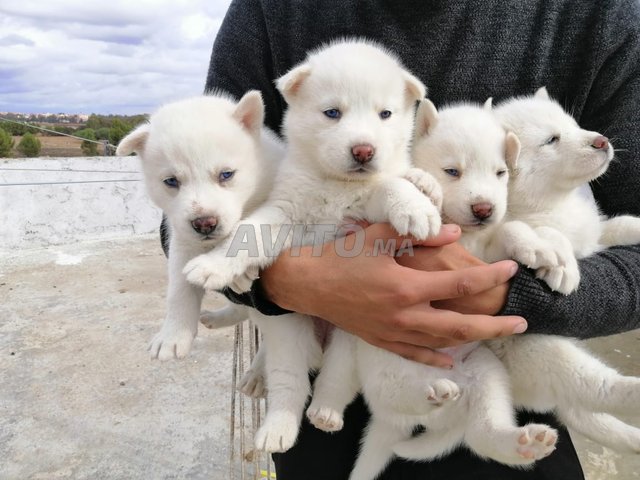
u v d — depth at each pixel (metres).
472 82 0.44
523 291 0.34
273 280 0.37
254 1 0.50
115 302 1.15
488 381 0.37
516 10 0.43
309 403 0.43
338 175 0.39
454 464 0.40
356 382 0.41
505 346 0.39
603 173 0.42
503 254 0.37
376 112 0.41
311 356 0.43
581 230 0.41
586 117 0.44
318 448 0.44
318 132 0.40
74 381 0.85
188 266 0.36
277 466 0.46
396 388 0.38
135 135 0.42
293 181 0.40
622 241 0.41
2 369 0.88
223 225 0.39
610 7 0.41
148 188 0.43
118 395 0.82
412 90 0.41
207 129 0.40
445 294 0.33
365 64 0.41
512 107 0.42
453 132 0.40
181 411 0.78
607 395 0.35
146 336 1.00
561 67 0.43
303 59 0.48
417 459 0.40
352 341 0.40
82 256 1.47
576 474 0.40
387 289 0.33
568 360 0.37
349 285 0.34
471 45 0.43
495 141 0.40
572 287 0.34
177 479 0.65
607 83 0.42
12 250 1.51
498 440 0.34
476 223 0.38
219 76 0.51
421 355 0.36
